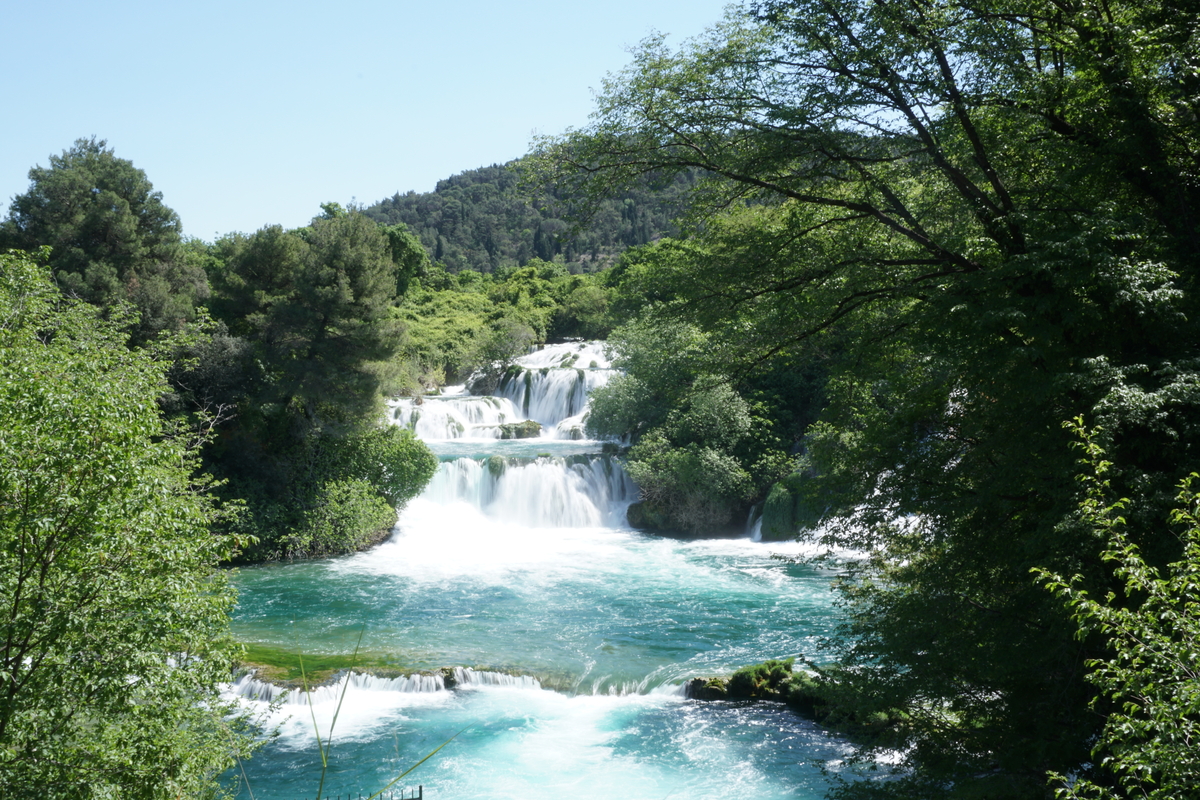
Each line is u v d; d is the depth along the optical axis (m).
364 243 38.00
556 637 24.22
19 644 8.59
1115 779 9.87
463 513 39.22
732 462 37.31
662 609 26.73
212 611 9.99
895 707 12.02
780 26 14.16
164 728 9.70
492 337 75.81
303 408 37.25
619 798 15.58
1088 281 11.04
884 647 12.40
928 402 13.52
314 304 36.19
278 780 16.28
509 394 59.72
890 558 14.39
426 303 97.94
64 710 9.05
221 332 35.12
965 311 12.35
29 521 8.30
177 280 38.50
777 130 13.94
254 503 34.03
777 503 35.75
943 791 11.52
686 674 21.17
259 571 31.91
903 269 15.42
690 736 18.19
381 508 35.94
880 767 16.44
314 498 35.28
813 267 15.52
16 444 8.44
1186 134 12.60
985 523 12.39
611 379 45.19
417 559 33.69
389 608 27.11
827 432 15.54
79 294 33.28
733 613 26.25
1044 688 11.64
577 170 15.62
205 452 34.12
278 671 20.84
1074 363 11.62
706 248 16.58
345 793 15.77
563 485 39.41
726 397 38.31
